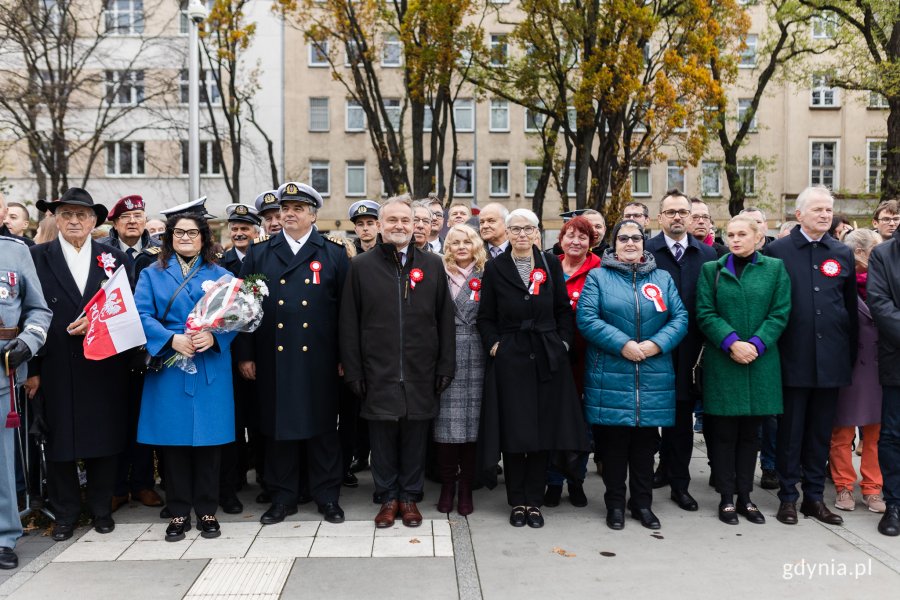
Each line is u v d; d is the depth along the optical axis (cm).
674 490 506
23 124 1850
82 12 2241
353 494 534
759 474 589
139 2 2592
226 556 404
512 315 455
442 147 1630
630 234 460
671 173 2723
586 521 467
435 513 484
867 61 1762
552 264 471
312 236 481
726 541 429
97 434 433
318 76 2702
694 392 488
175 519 438
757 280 459
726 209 2686
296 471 479
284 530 448
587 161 1536
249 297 426
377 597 350
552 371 445
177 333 428
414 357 451
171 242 451
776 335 448
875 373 491
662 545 422
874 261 461
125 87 2128
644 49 1731
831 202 468
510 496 466
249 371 469
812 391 471
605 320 455
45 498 480
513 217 461
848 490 496
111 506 462
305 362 457
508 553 408
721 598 351
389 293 454
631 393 444
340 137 2714
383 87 2641
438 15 1320
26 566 390
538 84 1612
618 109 1436
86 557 403
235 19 1883
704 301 470
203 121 2589
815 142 2730
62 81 1900
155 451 515
